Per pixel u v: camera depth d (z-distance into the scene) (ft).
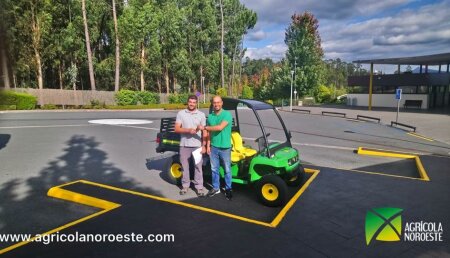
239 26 207.10
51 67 127.85
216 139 19.29
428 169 28.91
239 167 20.44
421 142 47.09
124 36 121.80
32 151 33.45
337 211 18.34
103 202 18.48
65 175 24.77
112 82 145.38
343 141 46.80
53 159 30.04
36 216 17.06
